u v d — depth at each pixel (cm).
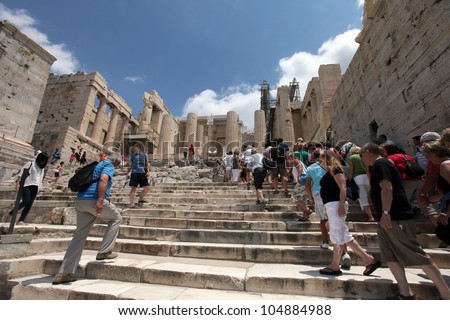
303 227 499
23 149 1380
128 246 456
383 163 285
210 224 539
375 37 862
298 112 2747
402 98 721
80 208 344
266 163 780
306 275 311
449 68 546
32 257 389
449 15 541
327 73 1698
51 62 1669
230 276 309
